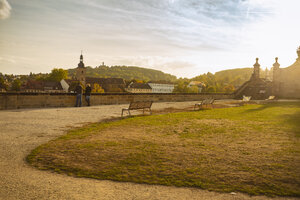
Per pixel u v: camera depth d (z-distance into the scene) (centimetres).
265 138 715
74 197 354
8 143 659
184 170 455
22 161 512
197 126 933
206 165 479
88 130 847
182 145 634
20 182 405
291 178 410
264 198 349
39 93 1622
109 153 560
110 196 359
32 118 1126
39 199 346
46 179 419
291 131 823
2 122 999
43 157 533
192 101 2661
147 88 16888
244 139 704
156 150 585
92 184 400
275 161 496
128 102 2150
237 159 513
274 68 3325
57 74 13450
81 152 568
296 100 2814
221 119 1137
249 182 399
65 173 446
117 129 866
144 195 362
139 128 888
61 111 1427
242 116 1254
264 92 3288
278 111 1527
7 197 350
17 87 14012
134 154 552
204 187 385
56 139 705
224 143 657
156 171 452
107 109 1588
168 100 2520
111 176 431
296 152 559
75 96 1805
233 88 14625
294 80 3191
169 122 1033
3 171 454
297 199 344
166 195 362
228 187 383
